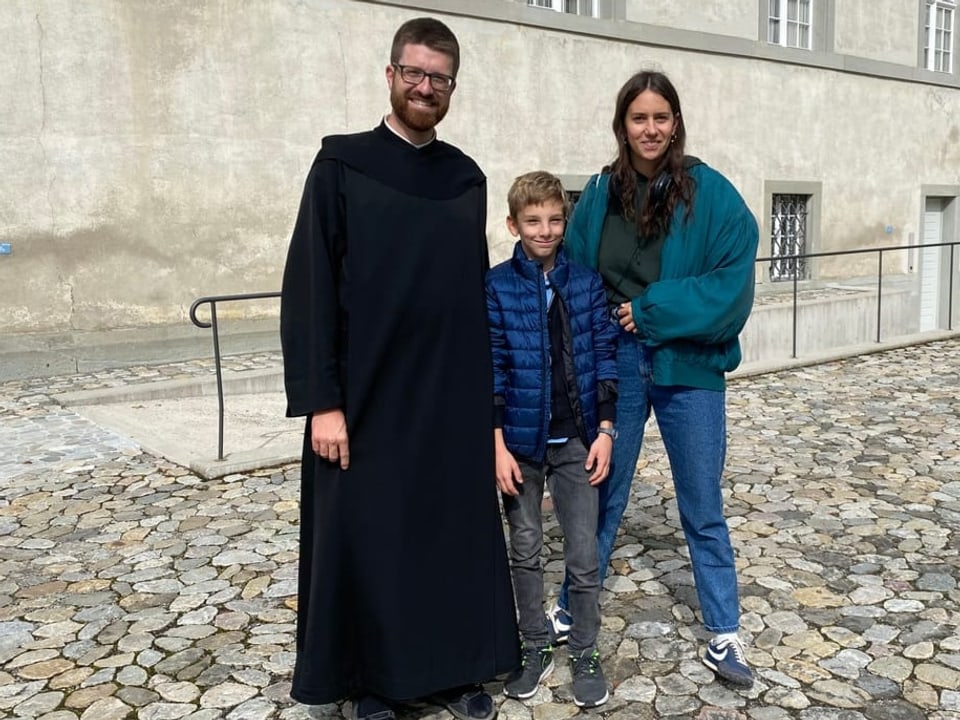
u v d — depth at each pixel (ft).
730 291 7.92
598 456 8.16
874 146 46.52
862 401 22.18
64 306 25.77
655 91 7.84
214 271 27.96
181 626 10.30
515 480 8.12
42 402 22.63
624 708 8.42
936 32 50.03
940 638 9.67
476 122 32.83
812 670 9.04
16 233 24.91
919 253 49.57
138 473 16.47
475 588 8.04
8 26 24.25
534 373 8.01
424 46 7.32
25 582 11.64
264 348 29.12
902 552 12.19
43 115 24.94
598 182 8.70
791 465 16.56
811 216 44.37
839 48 44.27
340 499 7.73
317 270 7.43
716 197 8.05
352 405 7.59
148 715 8.42
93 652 9.70
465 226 7.85
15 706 8.60
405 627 7.75
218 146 27.50
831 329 38.22
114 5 25.45
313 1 28.55
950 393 22.93
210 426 20.25
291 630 10.17
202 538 13.12
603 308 8.36
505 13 32.76
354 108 29.76
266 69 27.99
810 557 12.06
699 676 9.00
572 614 8.48
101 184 25.88
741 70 40.50
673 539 12.87
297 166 28.94
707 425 8.37
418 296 7.64
